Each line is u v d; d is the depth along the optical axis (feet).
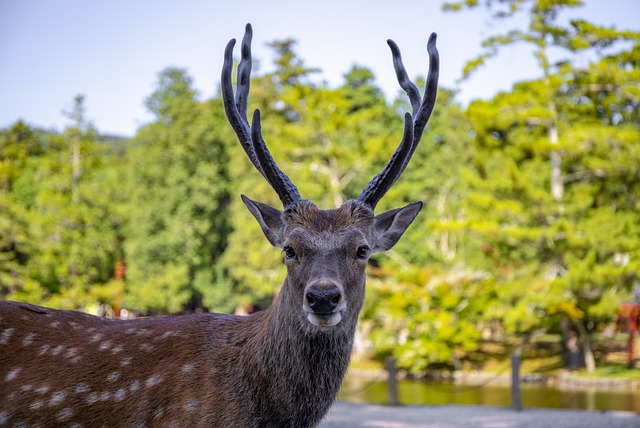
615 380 77.51
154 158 127.75
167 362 13.73
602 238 79.77
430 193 127.54
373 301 87.45
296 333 13.12
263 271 114.52
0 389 13.53
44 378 13.62
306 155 113.50
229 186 130.21
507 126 90.63
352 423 39.27
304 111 110.63
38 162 143.13
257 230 113.70
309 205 13.89
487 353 95.71
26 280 98.17
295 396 13.19
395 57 16.51
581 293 83.35
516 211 83.15
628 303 85.92
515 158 91.61
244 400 13.28
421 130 15.76
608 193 90.53
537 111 85.61
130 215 126.31
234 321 14.39
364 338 101.19
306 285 12.59
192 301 134.72
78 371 13.67
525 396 67.00
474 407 47.75
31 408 13.41
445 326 83.56
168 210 122.83
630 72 84.53
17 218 102.94
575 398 65.10
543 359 91.35
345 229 13.38
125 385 13.55
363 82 137.18
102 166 135.54
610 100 92.58
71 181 124.06
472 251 101.55
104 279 121.60
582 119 91.50
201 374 13.48
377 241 14.44
